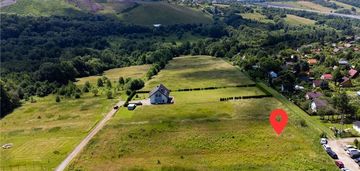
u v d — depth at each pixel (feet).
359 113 341.62
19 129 362.12
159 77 570.46
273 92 451.12
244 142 289.12
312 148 272.72
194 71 606.96
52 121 382.01
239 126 325.83
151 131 321.93
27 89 510.99
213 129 321.11
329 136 306.55
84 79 596.29
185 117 360.28
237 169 242.99
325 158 256.52
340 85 483.92
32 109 435.94
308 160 251.19
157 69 615.16
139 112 387.55
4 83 508.53
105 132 327.26
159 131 321.73
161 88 426.10
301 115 365.40
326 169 238.07
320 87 470.80
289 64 587.68
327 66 581.12
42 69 558.97
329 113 358.23
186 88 488.85
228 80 526.57
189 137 304.50
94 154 280.10
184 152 276.00
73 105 440.04
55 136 332.60
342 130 315.78
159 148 285.64
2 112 419.95
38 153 293.02
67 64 595.88
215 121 341.82
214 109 384.27
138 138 307.78
